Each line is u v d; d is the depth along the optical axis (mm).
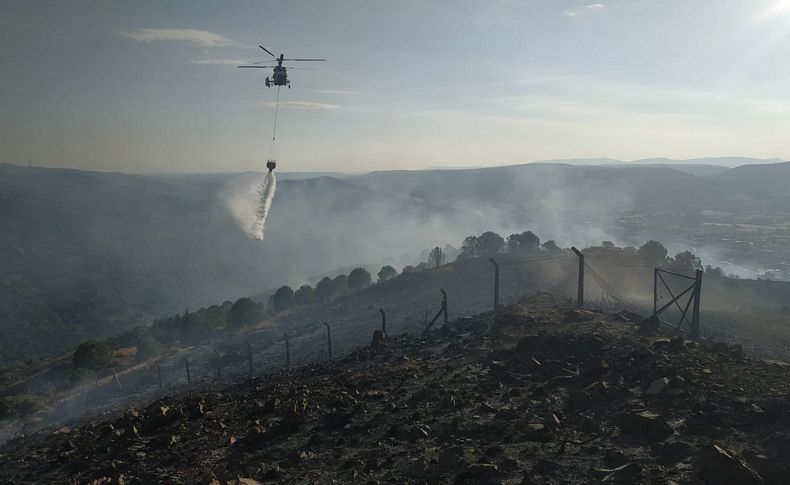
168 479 14281
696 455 11156
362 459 13789
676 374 16688
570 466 11539
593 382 17391
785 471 9836
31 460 19859
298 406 19516
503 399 17250
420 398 18797
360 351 35594
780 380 15133
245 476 13539
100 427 23203
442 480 11695
